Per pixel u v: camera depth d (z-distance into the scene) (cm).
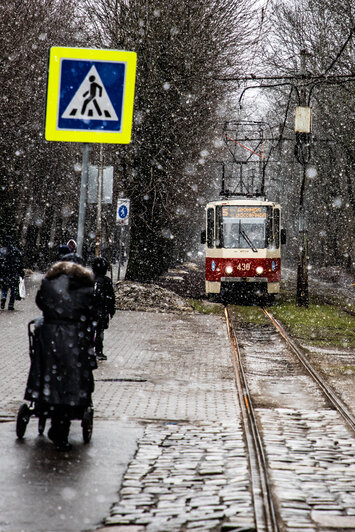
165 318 3872
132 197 5466
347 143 7919
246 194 5666
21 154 6225
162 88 5266
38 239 8875
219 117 6019
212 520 955
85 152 1541
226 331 3391
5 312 3697
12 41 5006
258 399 1908
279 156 7806
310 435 1505
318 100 7769
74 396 1273
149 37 5228
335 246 10556
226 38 5484
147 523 942
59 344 1284
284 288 6838
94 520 948
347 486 1151
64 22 5628
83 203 1530
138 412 1639
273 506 1034
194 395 1877
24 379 1948
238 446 1363
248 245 4988
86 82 1527
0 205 6059
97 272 2319
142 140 5259
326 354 2828
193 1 5344
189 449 1337
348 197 9519
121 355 2509
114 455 1276
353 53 6612
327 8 6688
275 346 3012
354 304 5434
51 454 1260
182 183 5956
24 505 992
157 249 5881
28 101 5575
